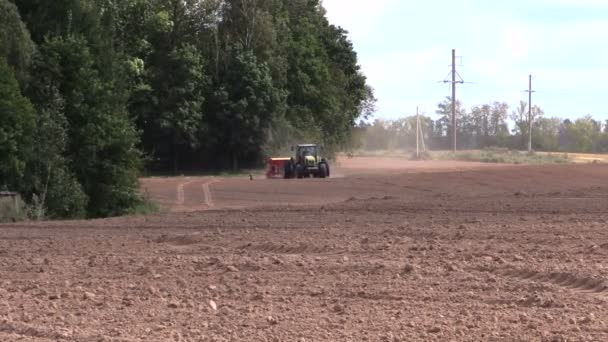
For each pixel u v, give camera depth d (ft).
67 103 387.14
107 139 397.60
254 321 108.58
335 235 202.69
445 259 157.48
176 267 157.38
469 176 557.33
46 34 393.29
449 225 220.23
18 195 342.03
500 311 111.24
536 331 98.17
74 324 109.19
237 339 98.32
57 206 367.66
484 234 195.93
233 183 562.66
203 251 181.27
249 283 138.31
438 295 123.65
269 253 174.50
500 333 97.60
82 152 390.83
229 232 218.38
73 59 387.96
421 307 115.65
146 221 267.18
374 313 112.37
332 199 440.45
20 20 376.07
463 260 155.94
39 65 381.60
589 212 252.21
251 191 499.51
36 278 150.30
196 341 97.60
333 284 135.13
